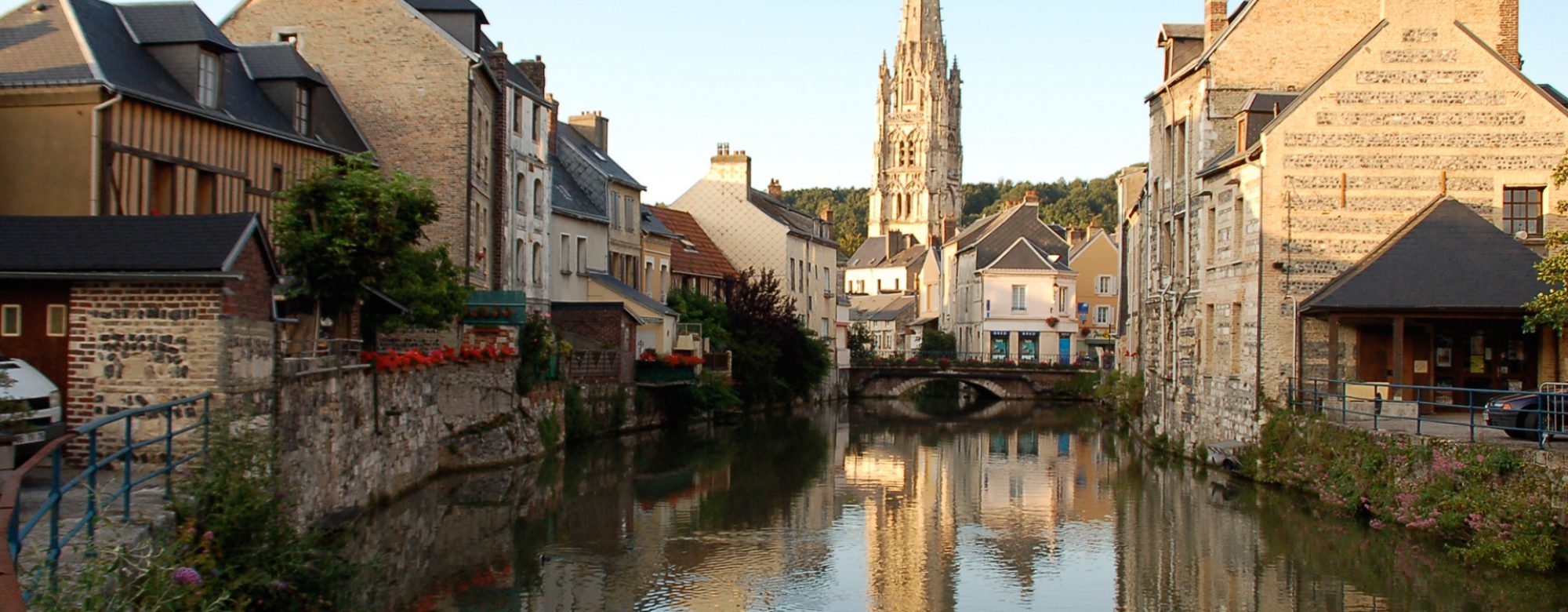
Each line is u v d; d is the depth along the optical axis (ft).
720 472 104.94
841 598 60.23
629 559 67.31
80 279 52.03
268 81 90.43
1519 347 90.02
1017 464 114.52
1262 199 90.43
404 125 107.96
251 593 42.24
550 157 152.25
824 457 119.14
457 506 80.07
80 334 52.49
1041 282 260.01
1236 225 96.78
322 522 63.72
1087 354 266.16
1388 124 90.17
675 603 58.49
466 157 107.45
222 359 51.85
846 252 518.37
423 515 76.43
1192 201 110.42
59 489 32.07
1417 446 69.36
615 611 56.59
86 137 68.54
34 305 52.70
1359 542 68.90
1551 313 67.05
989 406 212.43
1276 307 90.22
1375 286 82.89
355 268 71.20
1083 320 269.23
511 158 122.83
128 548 35.68
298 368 61.26
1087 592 61.11
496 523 75.10
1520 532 59.98
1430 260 84.43
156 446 51.90
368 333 83.66
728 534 75.51
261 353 55.57
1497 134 89.66
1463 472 64.64
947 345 287.89
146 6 79.15
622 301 144.66
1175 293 115.65
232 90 85.20
